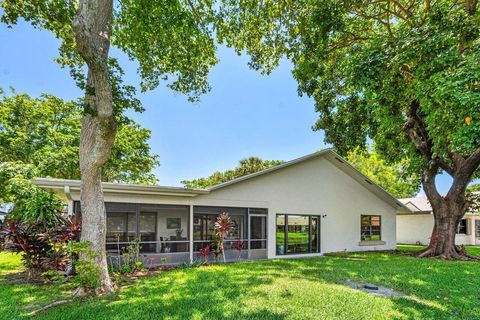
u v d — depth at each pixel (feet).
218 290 22.88
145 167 75.46
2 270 32.60
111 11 24.45
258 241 42.42
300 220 46.70
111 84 23.75
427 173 47.50
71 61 33.71
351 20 35.32
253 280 26.27
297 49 35.94
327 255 46.29
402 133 46.73
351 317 17.33
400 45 25.49
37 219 28.07
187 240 37.91
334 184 51.03
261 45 36.35
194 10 30.81
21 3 26.94
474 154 42.60
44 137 61.31
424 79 23.82
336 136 48.24
